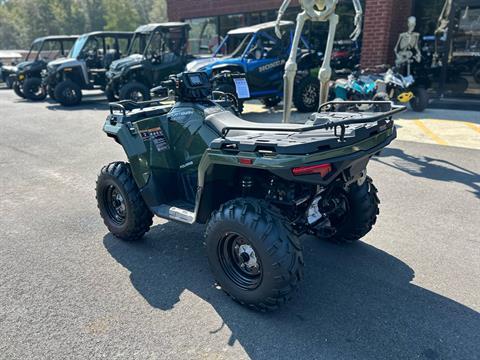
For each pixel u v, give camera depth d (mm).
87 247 3887
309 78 10203
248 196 3107
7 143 8211
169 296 3086
